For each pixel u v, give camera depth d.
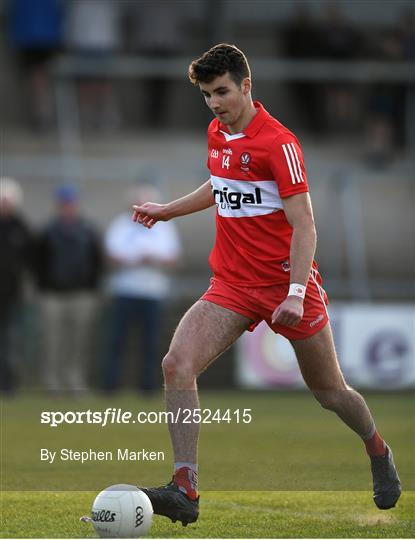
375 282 52.69
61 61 59.25
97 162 56.53
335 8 61.91
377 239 57.16
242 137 17.44
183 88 60.84
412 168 59.44
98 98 59.34
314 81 61.75
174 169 56.22
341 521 18.14
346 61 61.50
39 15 58.47
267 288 17.83
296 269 17.00
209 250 54.34
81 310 41.56
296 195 17.16
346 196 55.31
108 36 59.28
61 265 41.03
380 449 18.88
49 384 41.56
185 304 47.41
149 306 41.56
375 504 19.23
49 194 55.09
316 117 62.03
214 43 59.00
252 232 17.78
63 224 41.38
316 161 60.34
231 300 17.86
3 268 40.81
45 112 58.81
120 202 55.28
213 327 17.70
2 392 41.12
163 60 60.38
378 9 64.19
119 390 42.88
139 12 59.81
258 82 61.94
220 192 17.94
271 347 44.00
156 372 42.66
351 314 44.59
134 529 16.12
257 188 17.53
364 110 61.69
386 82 60.91
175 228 54.72
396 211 58.25
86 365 44.00
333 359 18.23
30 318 43.97
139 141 59.47
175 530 17.33
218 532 17.14
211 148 18.05
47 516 18.14
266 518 18.44
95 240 41.72
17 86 59.72
